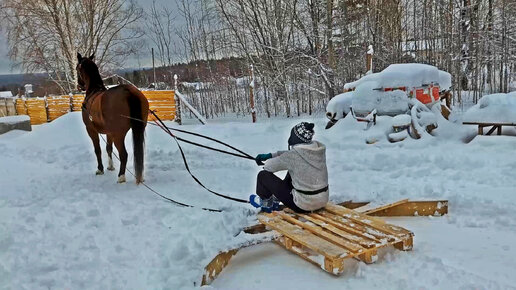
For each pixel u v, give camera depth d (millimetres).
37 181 7410
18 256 4090
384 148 8742
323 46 19938
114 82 28297
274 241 4484
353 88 11594
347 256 3582
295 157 4363
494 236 4344
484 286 3230
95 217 5223
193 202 5746
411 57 19469
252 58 21172
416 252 3973
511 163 6871
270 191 4637
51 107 21844
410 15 20469
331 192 5762
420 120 9320
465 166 7012
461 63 17953
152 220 5035
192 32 24422
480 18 18516
